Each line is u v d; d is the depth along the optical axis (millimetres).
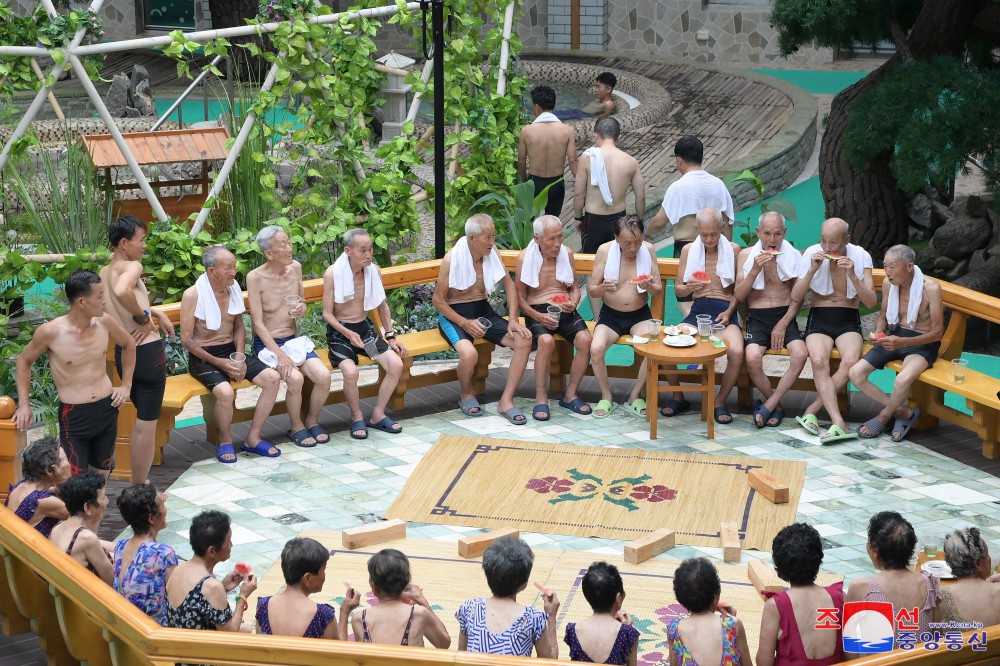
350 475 7383
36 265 9422
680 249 9055
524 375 9125
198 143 11797
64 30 8961
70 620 5008
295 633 4461
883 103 10922
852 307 8023
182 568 4582
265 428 8148
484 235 8117
